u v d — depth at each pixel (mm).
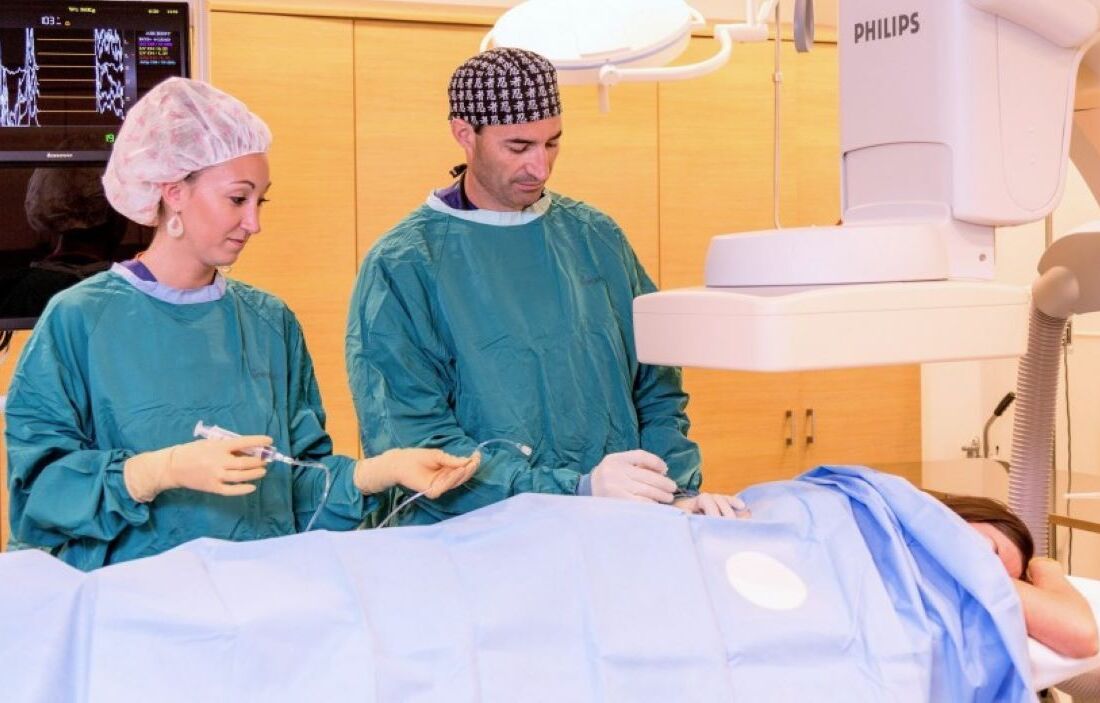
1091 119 1611
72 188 2279
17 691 1172
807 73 3814
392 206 3408
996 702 1550
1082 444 3826
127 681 1197
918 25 1400
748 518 1633
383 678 1241
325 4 3318
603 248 2029
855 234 1326
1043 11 1349
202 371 1672
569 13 1926
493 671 1301
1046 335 1831
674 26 1901
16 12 2209
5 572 1269
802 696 1384
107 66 2268
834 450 3986
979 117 1369
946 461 3326
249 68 3252
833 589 1501
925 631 1480
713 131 3723
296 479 1755
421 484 1614
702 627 1368
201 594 1286
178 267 1675
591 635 1340
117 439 1621
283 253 3332
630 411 1979
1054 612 1642
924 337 1292
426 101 3410
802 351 1254
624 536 1441
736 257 1391
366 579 1348
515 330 1896
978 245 1419
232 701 1208
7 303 2281
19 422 1580
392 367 1847
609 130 3609
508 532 1461
